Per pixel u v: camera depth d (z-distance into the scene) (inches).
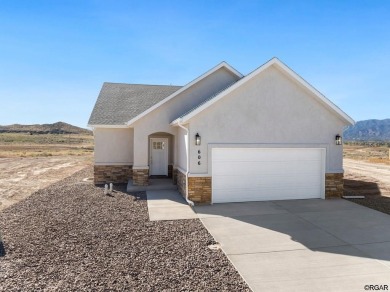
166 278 237.0
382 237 338.0
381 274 247.3
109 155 711.1
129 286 223.1
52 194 571.2
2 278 235.3
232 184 515.8
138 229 364.2
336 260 275.4
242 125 510.0
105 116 717.9
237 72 690.2
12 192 622.5
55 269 252.1
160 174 799.1
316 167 546.0
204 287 223.5
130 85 904.3
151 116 649.0
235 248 304.5
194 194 498.0
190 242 320.8
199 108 487.2
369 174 888.9
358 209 465.1
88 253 287.9
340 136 543.2
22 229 360.2
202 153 500.7
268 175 528.7
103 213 435.8
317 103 534.3
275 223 392.5
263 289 221.8
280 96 521.0
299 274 247.0
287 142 525.0
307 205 491.5
